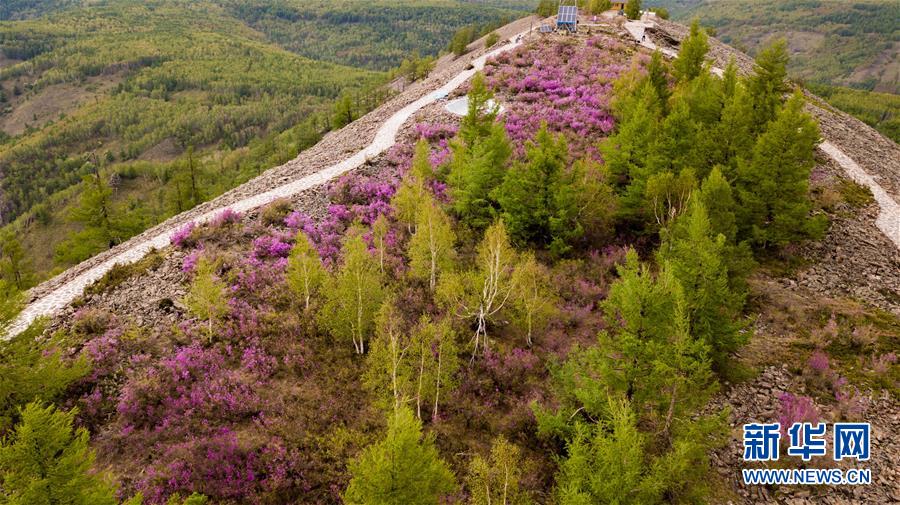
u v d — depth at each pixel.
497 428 20.53
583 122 45.91
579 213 31.64
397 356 20.16
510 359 23.47
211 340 23.47
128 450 18.62
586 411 18.59
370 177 39.28
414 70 156.75
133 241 33.00
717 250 20.66
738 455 19.25
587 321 26.44
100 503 12.68
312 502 17.31
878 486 18.25
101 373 21.22
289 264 26.98
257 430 19.59
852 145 50.34
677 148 31.50
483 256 25.50
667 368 15.70
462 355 24.22
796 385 22.09
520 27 135.38
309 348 23.64
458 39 139.25
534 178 30.58
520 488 17.55
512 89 54.47
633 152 33.41
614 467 13.85
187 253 29.47
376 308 24.08
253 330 24.20
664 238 26.47
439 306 26.20
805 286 29.14
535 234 31.77
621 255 30.84
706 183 26.20
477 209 33.22
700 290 19.67
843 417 20.64
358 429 19.97
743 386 22.02
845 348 24.27
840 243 32.88
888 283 29.50
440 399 21.12
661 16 103.06
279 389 21.55
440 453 19.23
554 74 57.41
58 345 22.34
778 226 30.33
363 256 23.83
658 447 17.17
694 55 47.12
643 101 35.59
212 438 18.91
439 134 46.03
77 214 51.81
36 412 11.98
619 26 80.25
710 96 37.44
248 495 17.23
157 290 26.34
